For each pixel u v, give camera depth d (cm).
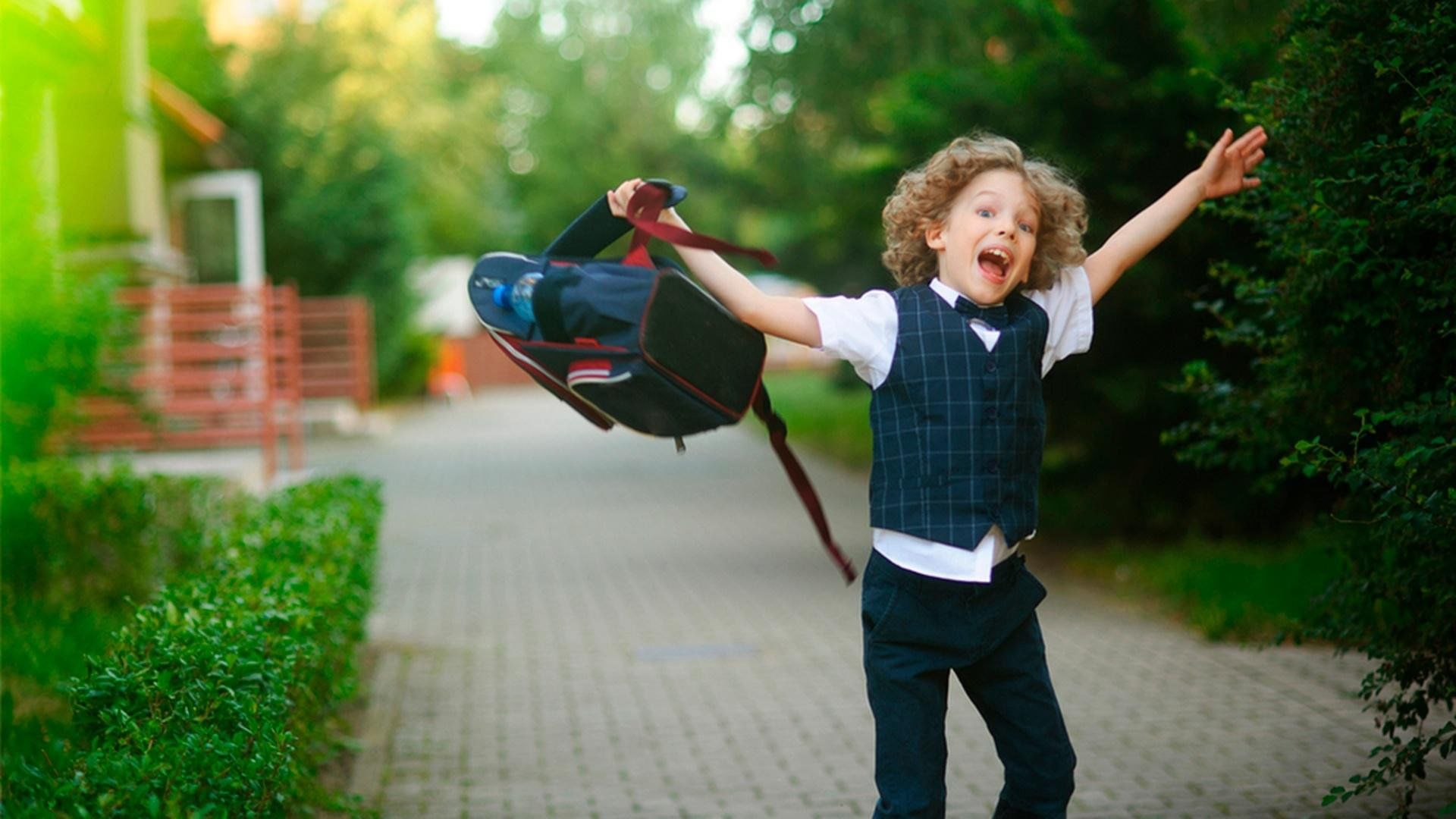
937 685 321
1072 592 905
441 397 3681
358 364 2380
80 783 306
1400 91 360
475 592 995
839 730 596
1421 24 344
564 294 306
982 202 319
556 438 2536
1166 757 535
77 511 744
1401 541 358
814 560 1118
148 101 1402
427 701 664
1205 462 483
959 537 309
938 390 312
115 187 1282
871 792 506
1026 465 318
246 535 593
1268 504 964
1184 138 858
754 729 602
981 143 328
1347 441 434
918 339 315
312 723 482
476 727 612
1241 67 727
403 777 536
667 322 306
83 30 1114
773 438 342
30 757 469
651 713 635
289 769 363
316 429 2397
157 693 344
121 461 919
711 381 314
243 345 1333
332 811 473
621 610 908
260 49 3067
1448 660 386
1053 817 331
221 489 829
